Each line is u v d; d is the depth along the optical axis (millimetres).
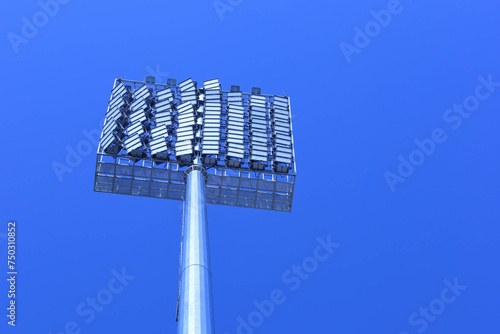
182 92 53625
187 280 33312
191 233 37031
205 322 30688
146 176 46969
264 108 53156
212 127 49469
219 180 47406
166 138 48438
